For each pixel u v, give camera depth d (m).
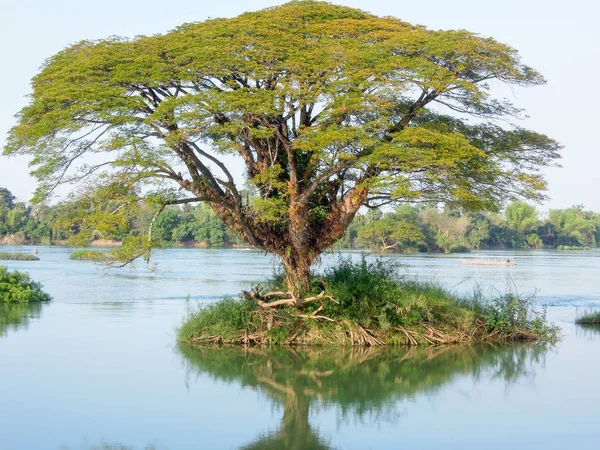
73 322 33.03
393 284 28.84
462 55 24.88
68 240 24.64
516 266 75.69
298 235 26.61
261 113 23.58
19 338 28.70
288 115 25.16
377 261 30.05
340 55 24.41
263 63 24.75
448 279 53.50
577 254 116.38
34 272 61.47
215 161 25.23
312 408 19.45
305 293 27.64
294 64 23.92
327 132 23.34
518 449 15.98
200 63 23.67
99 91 23.34
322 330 27.48
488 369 24.31
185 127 23.14
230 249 109.12
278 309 27.86
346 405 19.83
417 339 28.00
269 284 29.75
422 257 87.81
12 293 40.91
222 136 25.92
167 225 98.94
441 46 24.53
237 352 26.50
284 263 27.92
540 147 28.56
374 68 24.06
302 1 29.23
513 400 20.25
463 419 18.38
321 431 17.34
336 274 29.08
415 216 98.62
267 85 25.25
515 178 26.55
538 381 22.52
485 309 30.27
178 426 17.55
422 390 21.48
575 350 27.55
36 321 33.28
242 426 17.72
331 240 27.66
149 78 23.66
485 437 16.89
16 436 16.55
